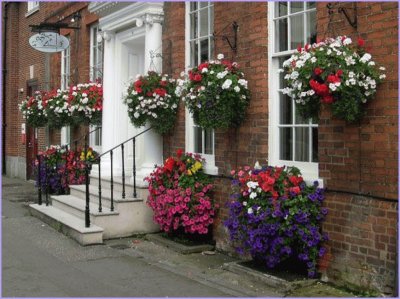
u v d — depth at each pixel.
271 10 6.58
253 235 5.73
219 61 6.86
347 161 5.46
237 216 6.03
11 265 6.52
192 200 7.29
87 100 10.34
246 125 6.84
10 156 17.36
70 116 11.20
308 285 5.60
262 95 6.59
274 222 5.64
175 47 8.20
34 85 15.46
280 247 5.67
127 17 9.12
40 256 6.95
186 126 8.03
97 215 7.86
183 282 5.83
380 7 5.11
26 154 16.12
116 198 8.19
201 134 7.92
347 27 5.43
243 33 6.88
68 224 8.02
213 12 7.64
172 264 6.61
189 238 7.70
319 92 4.96
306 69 5.03
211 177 7.46
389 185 5.07
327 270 5.66
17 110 17.02
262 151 6.59
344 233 5.48
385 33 5.06
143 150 9.52
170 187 7.50
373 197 5.20
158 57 8.62
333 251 5.59
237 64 6.92
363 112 5.25
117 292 5.49
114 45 9.93
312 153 6.14
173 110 8.14
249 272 5.98
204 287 5.65
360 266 5.32
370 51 5.19
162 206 7.51
